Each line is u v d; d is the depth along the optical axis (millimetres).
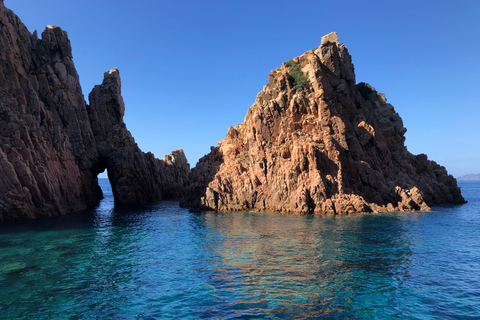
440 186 64000
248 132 62938
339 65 64250
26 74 56438
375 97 70500
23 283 19516
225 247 28250
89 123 67062
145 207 65062
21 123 48812
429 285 18734
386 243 28641
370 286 18547
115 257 25375
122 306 16203
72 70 64000
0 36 50781
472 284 18891
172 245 29484
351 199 48062
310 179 49906
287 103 60500
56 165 54094
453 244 28250
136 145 77500
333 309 15656
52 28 62750
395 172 57781
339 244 28375
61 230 37531
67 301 16859
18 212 45125
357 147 54281
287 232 33906
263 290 18062
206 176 64938
